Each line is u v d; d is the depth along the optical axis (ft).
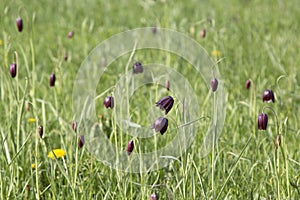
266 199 15.69
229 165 17.40
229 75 25.38
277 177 14.49
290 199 14.56
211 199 14.89
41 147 17.89
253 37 30.37
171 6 33.17
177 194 15.65
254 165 15.97
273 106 21.93
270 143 18.10
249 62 27.40
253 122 18.47
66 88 23.63
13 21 30.83
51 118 20.88
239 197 15.93
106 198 15.37
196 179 15.94
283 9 37.81
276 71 26.25
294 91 23.56
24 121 18.69
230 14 36.63
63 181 16.63
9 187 15.62
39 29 33.76
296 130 18.79
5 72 18.72
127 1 40.24
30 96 19.84
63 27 33.37
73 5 38.83
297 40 30.19
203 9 38.63
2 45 26.94
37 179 14.79
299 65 27.45
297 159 17.81
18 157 17.06
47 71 26.58
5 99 19.38
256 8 37.73
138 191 16.10
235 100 21.65
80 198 15.38
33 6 37.45
